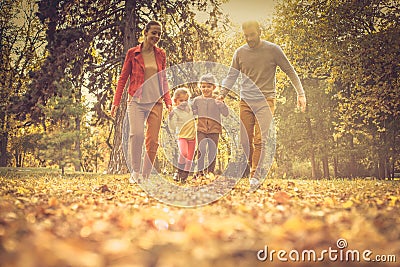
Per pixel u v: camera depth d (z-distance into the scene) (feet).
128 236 8.39
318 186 25.38
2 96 84.84
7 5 91.86
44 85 52.37
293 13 74.23
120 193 19.76
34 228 9.01
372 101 65.82
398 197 16.98
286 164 120.98
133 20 55.06
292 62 80.23
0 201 14.16
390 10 67.67
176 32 60.75
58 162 42.47
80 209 13.21
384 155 99.25
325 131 112.16
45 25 56.39
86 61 56.18
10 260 5.98
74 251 6.32
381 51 63.77
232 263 6.53
